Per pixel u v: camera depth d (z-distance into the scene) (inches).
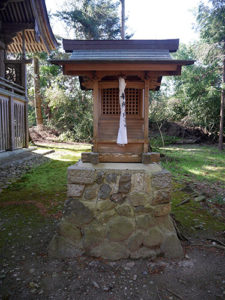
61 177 251.8
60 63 105.0
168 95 749.3
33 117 876.0
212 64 495.8
